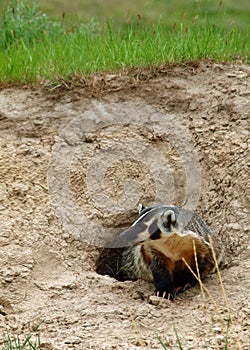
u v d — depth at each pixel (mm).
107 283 10570
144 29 16797
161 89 13625
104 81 13750
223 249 11109
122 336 9266
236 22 18094
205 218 12102
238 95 13391
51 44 15680
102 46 15023
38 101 13539
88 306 9992
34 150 12508
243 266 10867
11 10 17406
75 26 17094
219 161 12492
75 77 13867
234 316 9547
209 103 13336
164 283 10398
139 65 14117
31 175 12148
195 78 13859
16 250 10883
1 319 9719
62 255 11188
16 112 13305
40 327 9539
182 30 15859
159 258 10367
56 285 10406
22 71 14234
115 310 9875
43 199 11867
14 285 10391
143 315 9742
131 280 11672
